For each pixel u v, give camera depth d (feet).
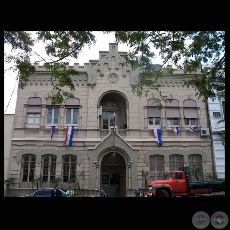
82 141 67.62
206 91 35.45
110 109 75.31
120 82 72.28
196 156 67.67
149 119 70.79
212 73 33.78
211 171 65.46
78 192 62.90
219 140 66.95
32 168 66.13
